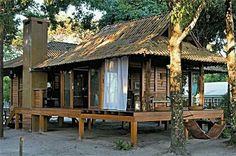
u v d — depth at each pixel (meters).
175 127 12.62
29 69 21.69
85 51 18.83
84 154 13.25
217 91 38.78
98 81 18.62
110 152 13.53
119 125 23.22
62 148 14.67
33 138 17.98
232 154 12.62
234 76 14.25
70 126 22.91
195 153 12.91
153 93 19.89
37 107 20.97
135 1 28.66
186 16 12.24
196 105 19.11
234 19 21.41
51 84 23.69
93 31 31.58
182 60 17.14
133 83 19.95
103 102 17.22
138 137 17.16
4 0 18.17
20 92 25.45
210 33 26.89
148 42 15.66
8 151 14.09
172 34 12.77
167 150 13.12
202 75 18.55
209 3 12.70
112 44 17.77
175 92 12.65
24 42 22.52
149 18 19.02
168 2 12.84
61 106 20.45
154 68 20.44
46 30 22.41
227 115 19.86
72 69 19.52
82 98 22.81
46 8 25.75
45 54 22.20
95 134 18.58
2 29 18.02
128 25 19.66
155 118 15.08
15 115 22.81
